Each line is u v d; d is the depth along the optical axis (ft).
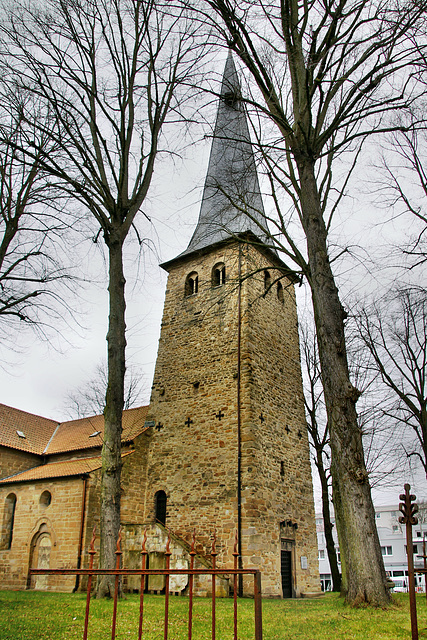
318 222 38.27
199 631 25.09
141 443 65.00
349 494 30.04
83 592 51.01
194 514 56.65
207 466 57.98
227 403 59.57
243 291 64.80
